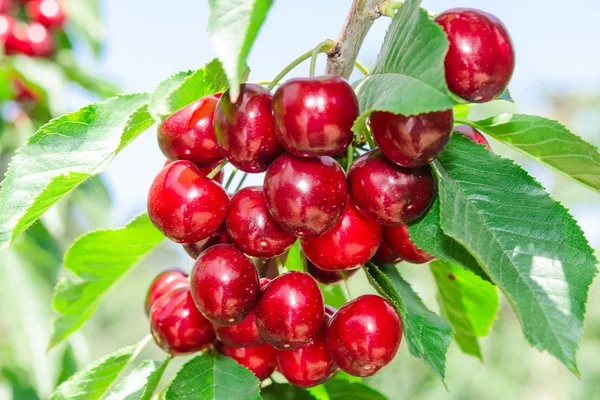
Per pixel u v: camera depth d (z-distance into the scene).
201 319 0.42
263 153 0.38
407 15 0.37
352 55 0.40
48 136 0.40
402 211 0.38
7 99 0.82
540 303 0.36
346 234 0.39
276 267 0.44
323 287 0.50
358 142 0.42
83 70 0.88
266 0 0.34
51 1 0.89
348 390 0.46
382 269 0.43
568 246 0.38
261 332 0.40
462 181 0.39
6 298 0.71
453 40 0.37
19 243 0.74
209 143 0.40
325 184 0.37
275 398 0.44
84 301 0.48
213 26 0.35
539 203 0.38
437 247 0.39
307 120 0.36
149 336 0.46
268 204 0.38
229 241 0.41
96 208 0.85
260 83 0.41
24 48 0.83
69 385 0.45
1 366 0.77
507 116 0.41
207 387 0.40
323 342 0.41
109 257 0.47
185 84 0.37
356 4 0.40
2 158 0.81
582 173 0.42
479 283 0.45
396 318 0.39
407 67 0.36
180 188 0.39
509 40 0.37
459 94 0.37
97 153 0.40
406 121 0.36
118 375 0.45
